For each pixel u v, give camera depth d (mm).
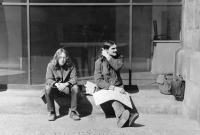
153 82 6547
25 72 6578
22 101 5949
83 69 6590
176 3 6379
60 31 6512
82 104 5879
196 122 5316
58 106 5902
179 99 5980
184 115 5855
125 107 5836
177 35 6477
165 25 6453
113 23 6457
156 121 5551
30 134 4895
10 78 6605
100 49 6520
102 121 5582
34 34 6512
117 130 5094
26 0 6426
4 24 6496
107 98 5215
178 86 5781
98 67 5621
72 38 6527
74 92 5547
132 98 5973
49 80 5551
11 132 4984
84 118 5734
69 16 6477
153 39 6477
